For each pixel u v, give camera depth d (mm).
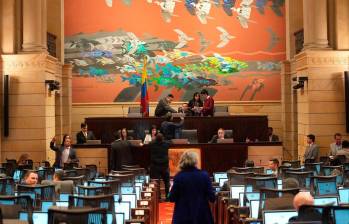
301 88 20031
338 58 19094
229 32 24266
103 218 5902
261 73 24219
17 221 6391
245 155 17516
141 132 18797
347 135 19016
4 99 18938
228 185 11289
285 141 23031
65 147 16297
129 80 24141
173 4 24250
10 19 19219
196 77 24141
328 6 19422
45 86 19219
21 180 11836
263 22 24281
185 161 8312
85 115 24094
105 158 17719
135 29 24219
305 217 6172
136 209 9008
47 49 20953
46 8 20938
